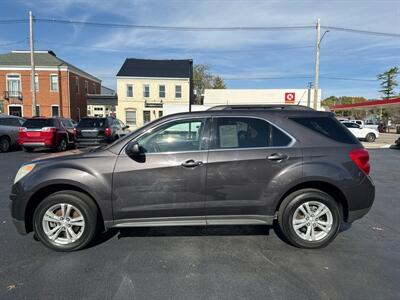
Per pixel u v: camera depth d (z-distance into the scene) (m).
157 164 3.92
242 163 3.96
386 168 11.05
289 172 3.97
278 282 3.26
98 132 14.16
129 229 4.73
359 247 4.17
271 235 4.54
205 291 3.09
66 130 15.42
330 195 4.18
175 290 3.10
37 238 4.32
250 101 39.28
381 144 22.30
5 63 37.88
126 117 39.91
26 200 3.88
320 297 3.00
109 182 3.89
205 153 3.98
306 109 4.47
